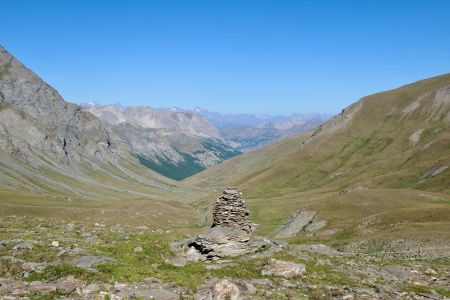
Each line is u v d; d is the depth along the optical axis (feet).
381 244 219.61
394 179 579.89
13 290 78.64
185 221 536.42
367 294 99.35
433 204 371.15
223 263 124.67
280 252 141.38
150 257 119.75
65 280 87.56
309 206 398.62
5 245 112.98
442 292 108.68
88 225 183.11
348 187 608.60
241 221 143.02
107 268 98.94
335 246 243.60
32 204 498.69
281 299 90.27
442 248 191.31
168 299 83.25
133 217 497.46
